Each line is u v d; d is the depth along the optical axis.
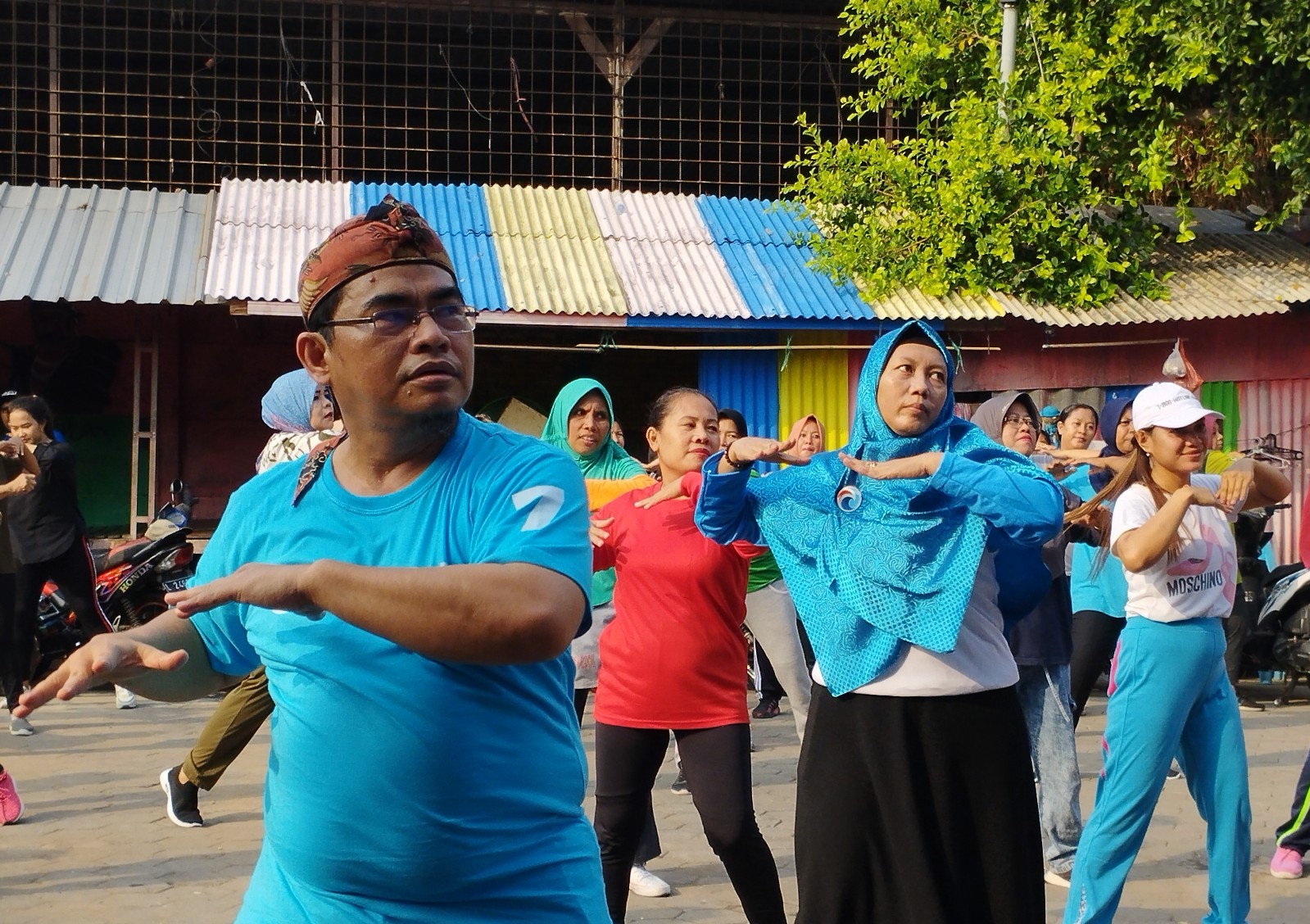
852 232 11.43
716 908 4.99
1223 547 4.30
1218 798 4.37
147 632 2.21
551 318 10.45
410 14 13.75
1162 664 4.22
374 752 2.00
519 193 12.42
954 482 3.32
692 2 13.88
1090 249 11.20
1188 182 12.80
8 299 9.99
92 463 12.80
